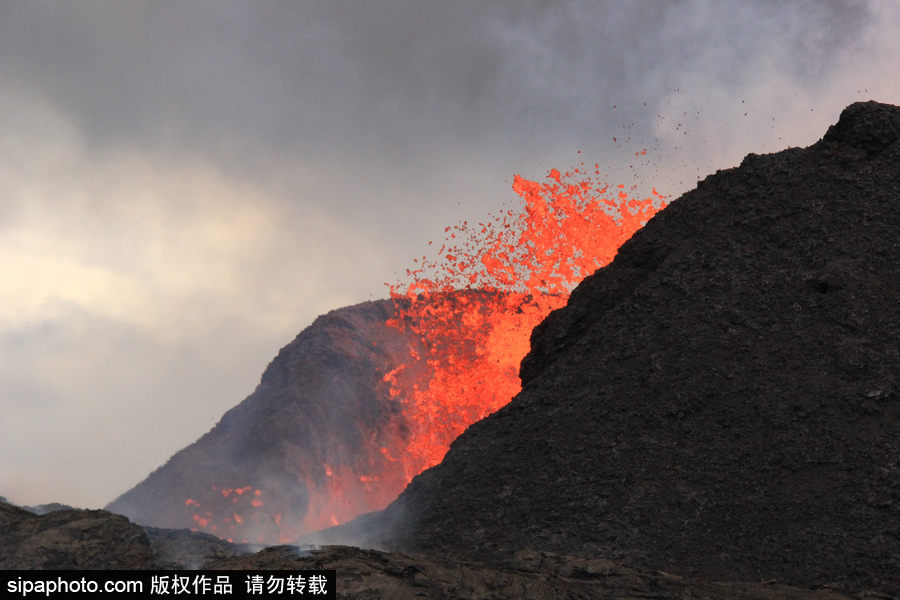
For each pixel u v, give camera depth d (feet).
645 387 115.24
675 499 99.04
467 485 113.09
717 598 78.89
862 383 104.12
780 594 80.94
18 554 71.87
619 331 127.13
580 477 106.32
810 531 90.43
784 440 101.35
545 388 125.39
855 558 86.38
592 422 114.11
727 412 107.34
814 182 132.67
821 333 111.75
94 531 75.82
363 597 70.90
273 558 76.43
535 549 97.14
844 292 114.52
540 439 115.55
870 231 121.90
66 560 72.54
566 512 101.65
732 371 111.86
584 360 126.52
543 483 107.76
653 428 109.40
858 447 97.66
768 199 133.80
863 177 129.59
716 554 91.45
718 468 101.24
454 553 99.40
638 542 95.09
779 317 116.16
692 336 118.83
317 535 113.09
